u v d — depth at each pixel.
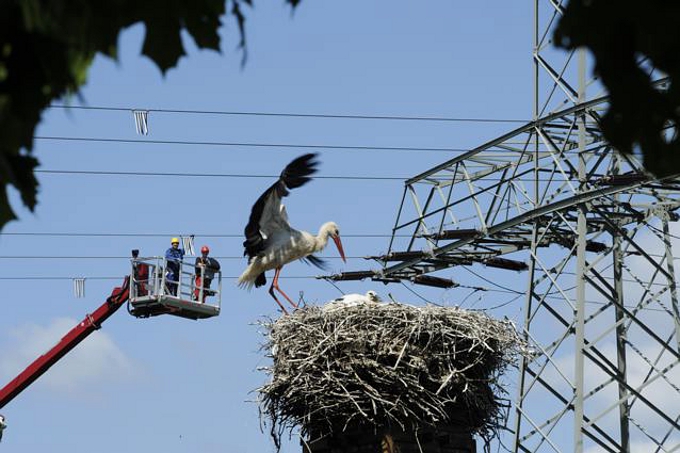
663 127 4.90
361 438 17.28
